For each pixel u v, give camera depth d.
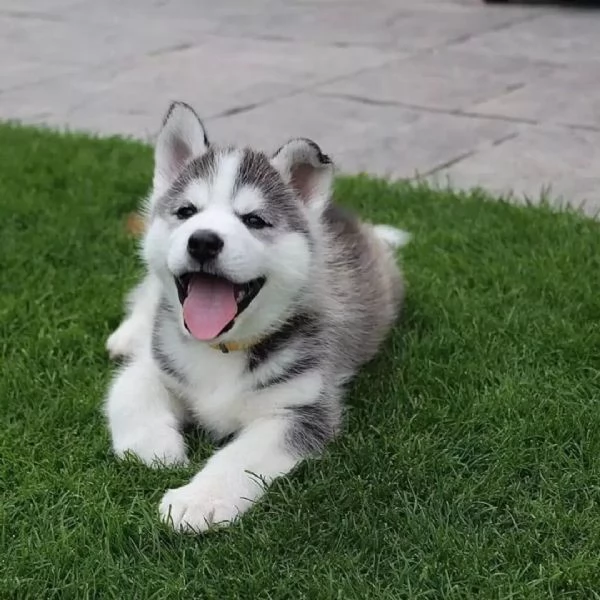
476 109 2.29
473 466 1.17
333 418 1.21
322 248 1.26
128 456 1.16
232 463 1.14
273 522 1.09
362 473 1.15
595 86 2.46
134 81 2.67
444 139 2.09
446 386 1.27
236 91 2.52
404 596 1.03
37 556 1.06
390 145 2.06
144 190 1.82
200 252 1.15
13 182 1.83
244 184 1.20
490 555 1.06
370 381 1.30
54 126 2.29
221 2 3.89
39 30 3.39
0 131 2.17
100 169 1.89
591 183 1.83
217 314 1.17
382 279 1.39
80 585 1.03
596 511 1.11
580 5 3.54
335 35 3.19
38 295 1.47
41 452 1.19
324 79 2.61
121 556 1.06
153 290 1.33
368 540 1.07
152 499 1.12
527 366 1.31
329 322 1.25
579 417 1.21
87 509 1.11
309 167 1.25
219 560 1.06
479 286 1.48
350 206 1.69
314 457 1.17
